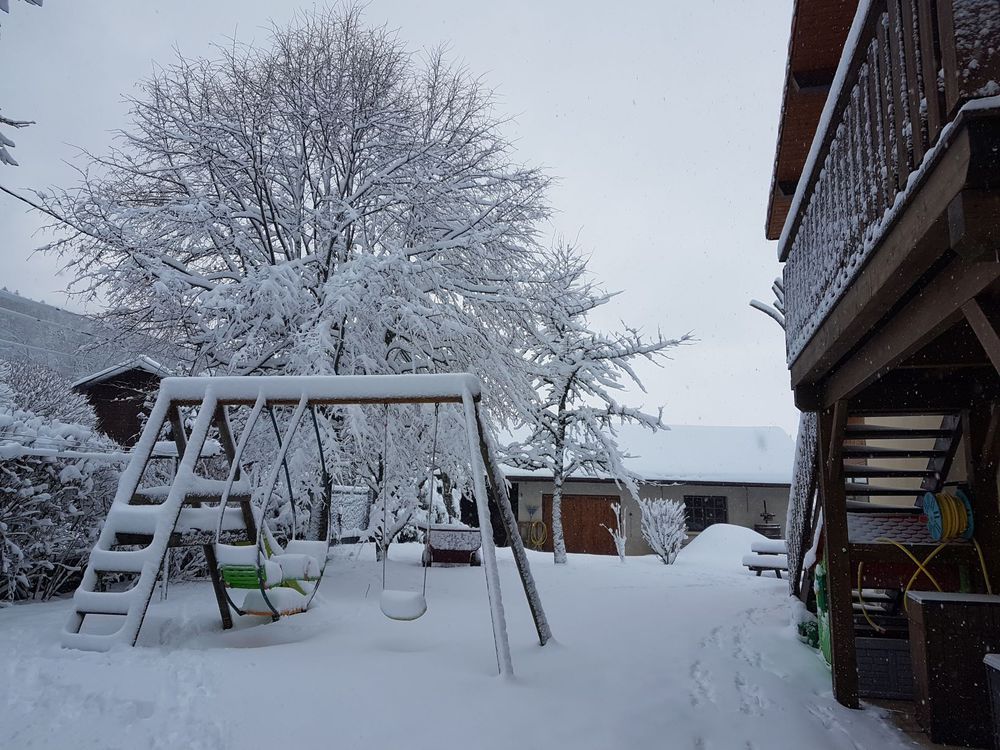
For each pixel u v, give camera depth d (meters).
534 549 19.25
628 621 6.11
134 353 10.17
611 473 14.27
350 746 2.87
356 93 9.79
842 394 4.43
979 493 4.98
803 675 4.80
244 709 3.16
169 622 5.03
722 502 19.47
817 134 3.91
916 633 4.04
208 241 9.85
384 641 4.56
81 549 6.61
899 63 2.62
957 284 2.54
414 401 4.60
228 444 5.43
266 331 8.87
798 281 4.89
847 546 4.60
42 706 3.14
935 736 3.73
